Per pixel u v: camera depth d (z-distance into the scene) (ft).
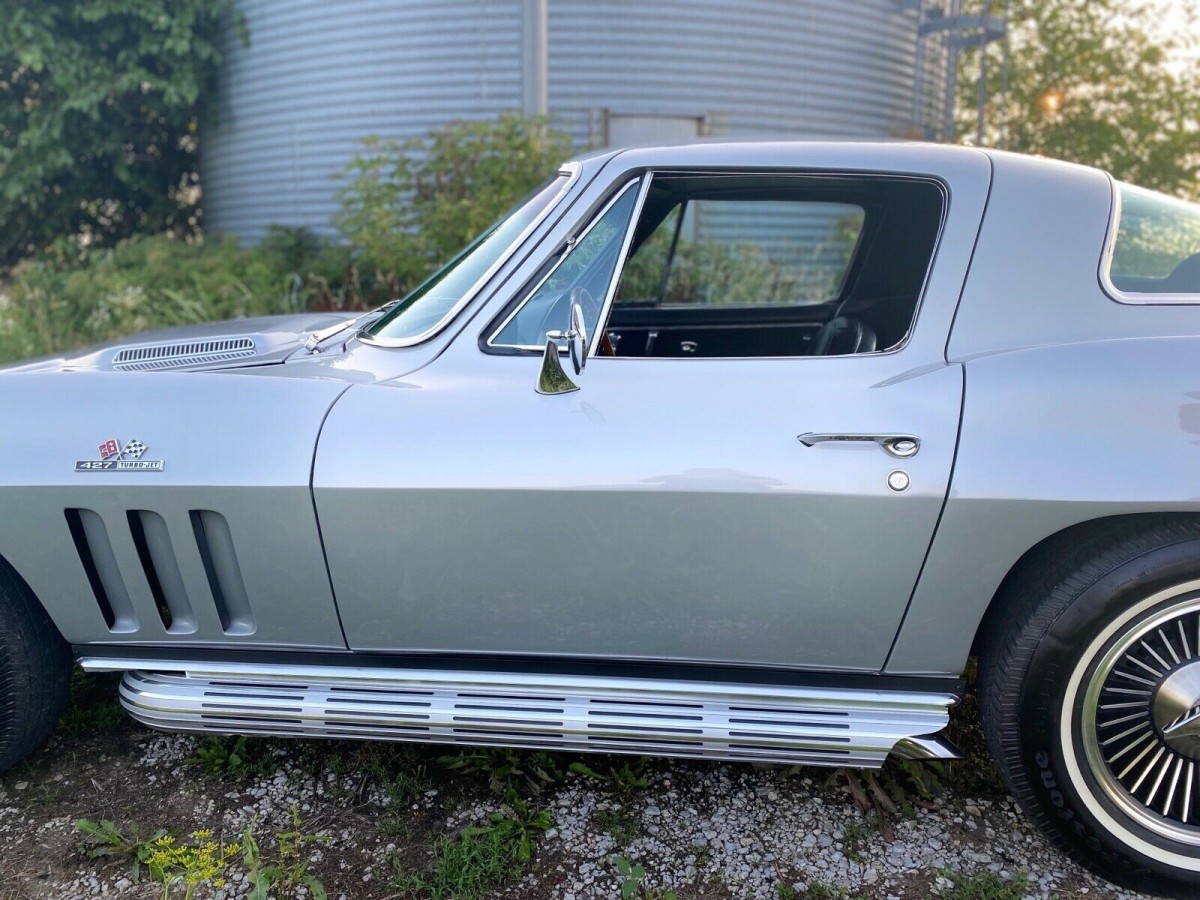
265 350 8.21
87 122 37.93
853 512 6.47
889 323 8.20
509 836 7.14
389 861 6.95
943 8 38.24
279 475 6.81
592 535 6.71
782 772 8.07
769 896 6.61
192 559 7.06
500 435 6.75
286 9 35.35
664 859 6.98
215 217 41.09
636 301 11.39
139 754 8.30
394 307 8.32
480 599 6.95
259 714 7.30
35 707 7.50
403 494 6.73
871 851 7.09
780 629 6.82
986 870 6.90
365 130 34.47
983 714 6.93
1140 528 6.38
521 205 7.97
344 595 7.04
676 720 6.98
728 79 33.68
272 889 6.60
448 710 7.16
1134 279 6.92
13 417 7.13
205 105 38.93
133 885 6.71
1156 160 42.78
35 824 7.35
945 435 6.41
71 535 7.05
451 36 32.76
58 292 28.40
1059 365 6.49
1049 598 6.43
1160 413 6.29
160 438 6.96
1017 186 7.03
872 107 37.01
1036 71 45.16
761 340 11.16
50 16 36.01
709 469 6.54
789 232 25.71
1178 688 6.43
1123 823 6.59
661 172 7.32
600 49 32.48
